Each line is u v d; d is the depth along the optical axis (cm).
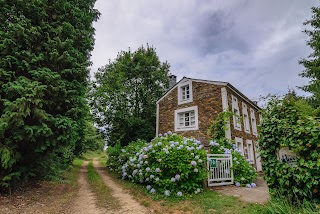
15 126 520
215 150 859
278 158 392
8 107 510
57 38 664
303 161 344
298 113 378
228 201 502
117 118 1786
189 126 1352
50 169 843
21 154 609
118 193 643
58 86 625
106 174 1273
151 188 652
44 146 587
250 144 1451
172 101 1523
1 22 610
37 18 681
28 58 615
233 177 801
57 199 549
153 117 1875
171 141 714
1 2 612
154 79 1964
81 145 1731
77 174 1228
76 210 454
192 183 616
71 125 632
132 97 1941
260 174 1328
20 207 463
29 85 537
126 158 1059
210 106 1273
